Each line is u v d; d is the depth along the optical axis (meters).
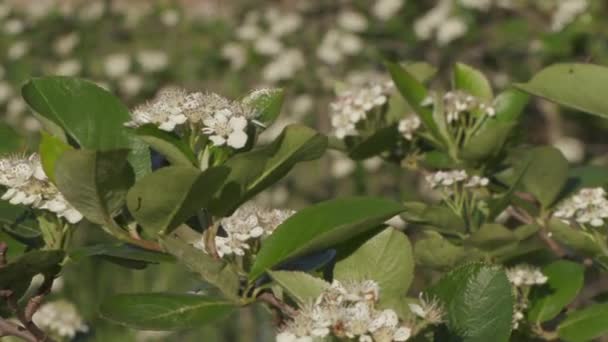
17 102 3.11
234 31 3.10
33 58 3.21
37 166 0.98
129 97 3.09
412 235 2.17
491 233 1.14
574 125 2.55
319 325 0.92
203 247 0.99
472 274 1.00
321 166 2.82
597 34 2.36
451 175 1.20
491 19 2.68
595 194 1.14
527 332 1.14
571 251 1.28
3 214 1.02
